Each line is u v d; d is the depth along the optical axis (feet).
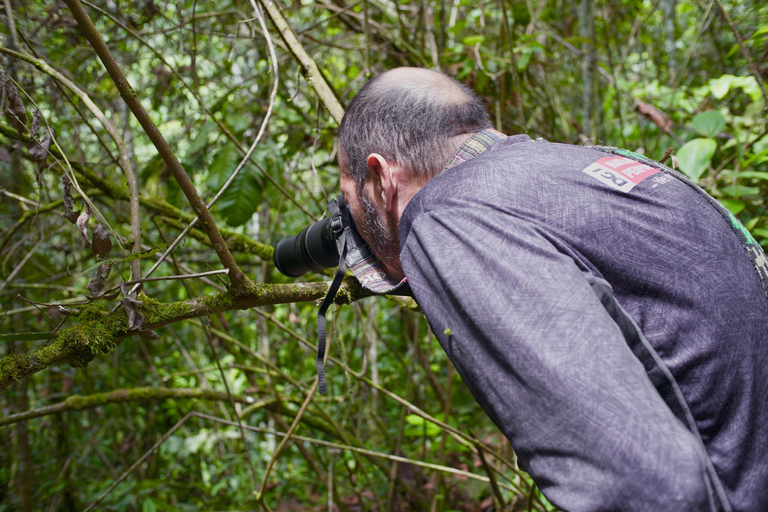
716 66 8.54
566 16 8.93
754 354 2.17
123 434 8.89
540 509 5.43
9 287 6.14
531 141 2.62
